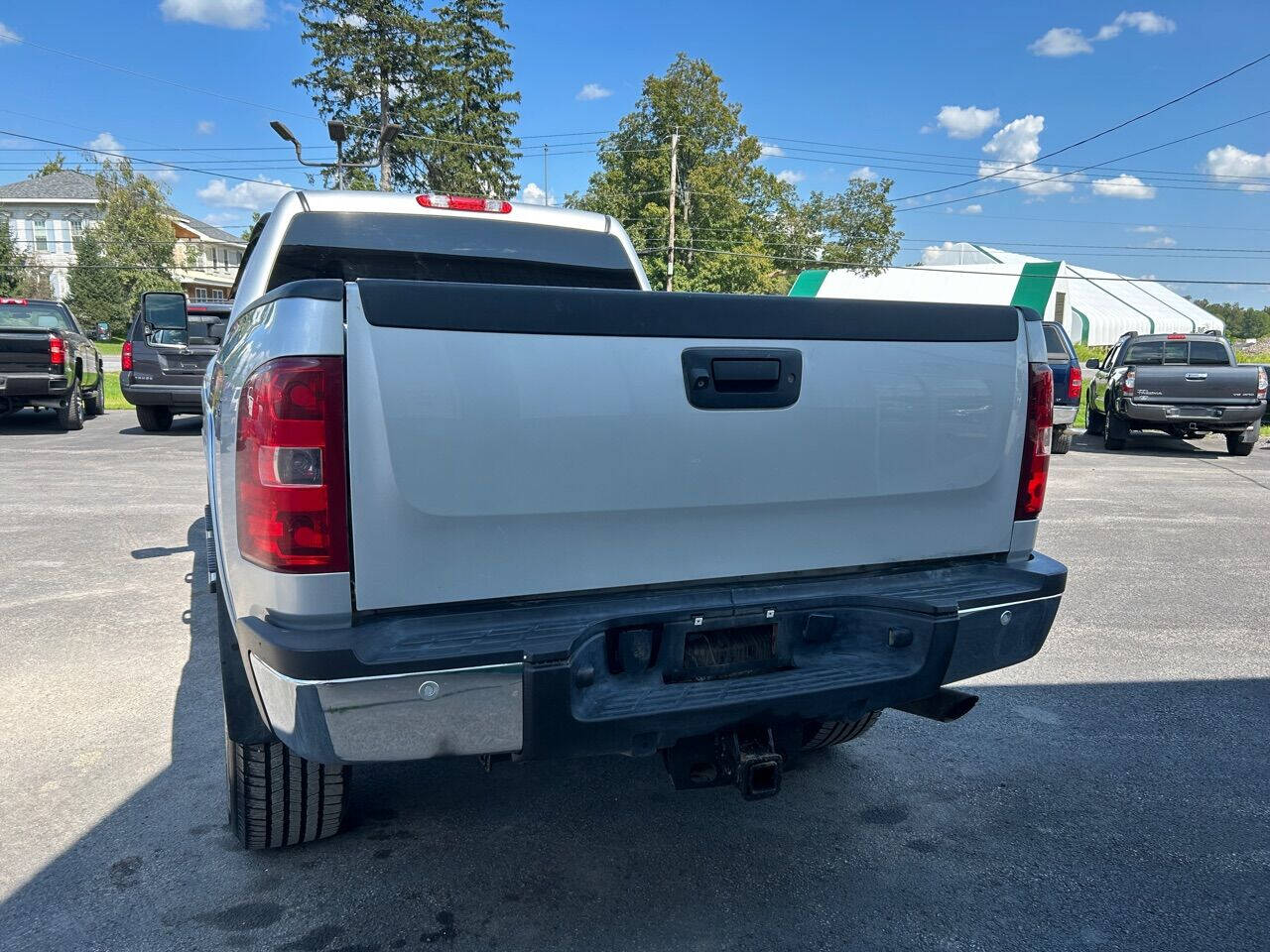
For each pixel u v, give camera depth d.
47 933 2.56
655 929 2.63
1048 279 61.22
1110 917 2.73
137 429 15.17
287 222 4.56
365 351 2.10
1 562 6.57
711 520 2.52
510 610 2.32
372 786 3.47
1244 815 3.35
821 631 2.65
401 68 46.50
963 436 2.82
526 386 2.24
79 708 4.10
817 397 2.59
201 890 2.77
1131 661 4.97
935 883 2.89
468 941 2.56
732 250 51.50
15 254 61.75
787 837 3.15
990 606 2.68
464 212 4.82
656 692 2.40
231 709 2.61
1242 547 7.71
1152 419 14.08
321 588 2.13
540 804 3.35
